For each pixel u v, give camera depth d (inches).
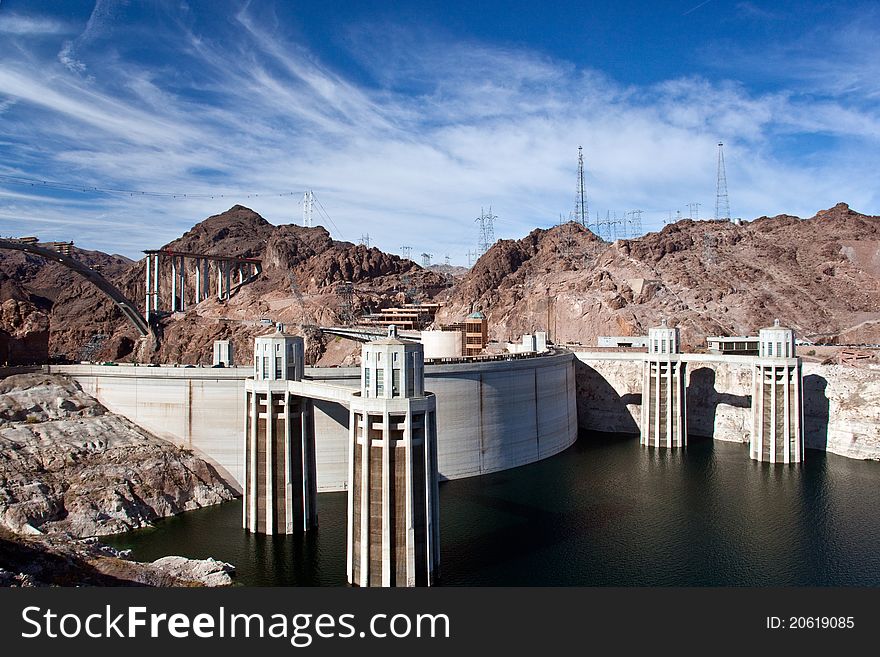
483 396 4906.5
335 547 3351.4
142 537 3476.9
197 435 4224.9
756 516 3993.6
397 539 2773.1
